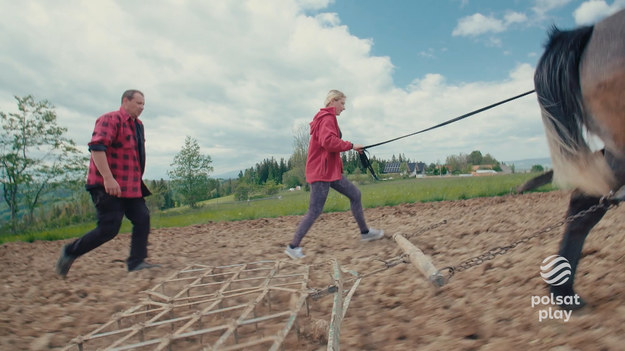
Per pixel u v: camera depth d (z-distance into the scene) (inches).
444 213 324.2
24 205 682.2
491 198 398.0
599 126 87.3
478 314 102.5
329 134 186.2
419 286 133.1
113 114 171.0
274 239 284.0
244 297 139.7
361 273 160.2
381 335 97.6
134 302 141.6
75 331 115.0
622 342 75.6
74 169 749.9
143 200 191.6
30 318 125.2
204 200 1089.4
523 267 132.0
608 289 102.2
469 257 164.4
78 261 228.2
